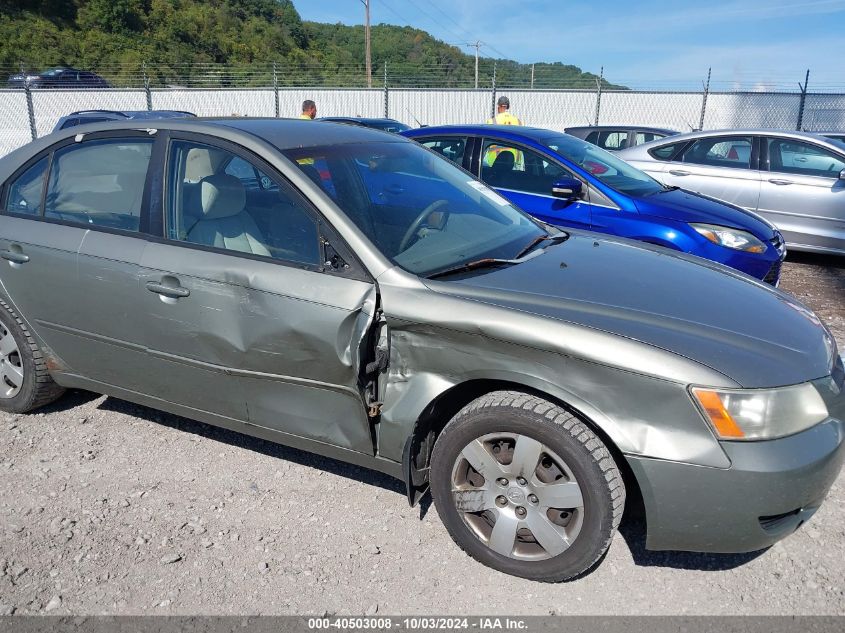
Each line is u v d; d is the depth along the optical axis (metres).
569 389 2.51
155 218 3.28
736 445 2.38
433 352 2.71
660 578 2.75
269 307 2.92
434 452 2.80
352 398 2.88
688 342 2.52
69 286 3.44
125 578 2.71
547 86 26.20
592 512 2.52
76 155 3.60
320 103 25.34
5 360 3.87
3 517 3.07
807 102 21.25
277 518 3.09
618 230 5.70
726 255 5.50
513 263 3.12
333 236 2.91
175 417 3.98
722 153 8.59
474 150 6.49
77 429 3.84
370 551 2.89
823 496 2.56
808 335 2.81
